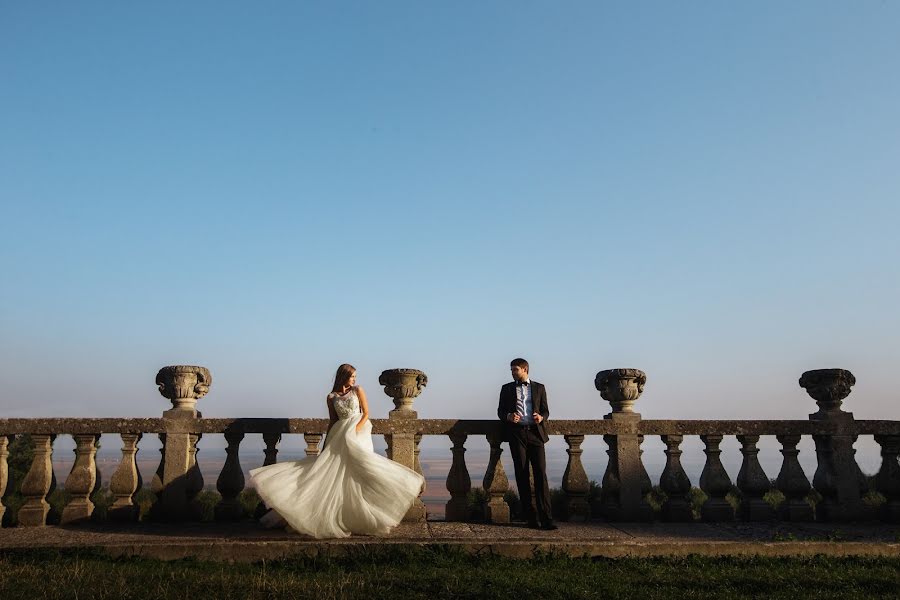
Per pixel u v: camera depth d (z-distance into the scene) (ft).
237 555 23.24
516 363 29.14
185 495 29.12
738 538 25.99
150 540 24.11
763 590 19.44
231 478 29.53
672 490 31.27
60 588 18.37
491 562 22.66
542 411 28.76
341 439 25.64
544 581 19.94
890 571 21.58
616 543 24.39
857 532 28.02
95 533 25.81
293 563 22.58
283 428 29.86
